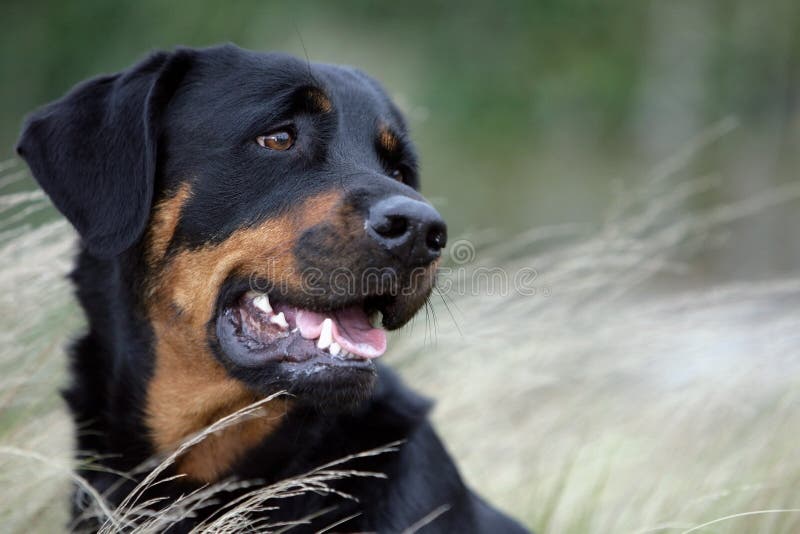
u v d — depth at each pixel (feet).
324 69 23.00
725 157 139.23
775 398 30.09
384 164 22.89
